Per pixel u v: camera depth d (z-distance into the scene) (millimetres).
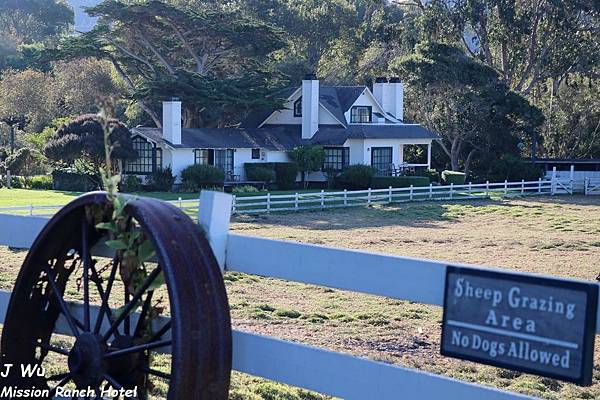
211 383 5020
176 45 71938
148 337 5680
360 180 61656
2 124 75188
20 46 117438
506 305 4379
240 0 94375
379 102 72625
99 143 55406
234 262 5586
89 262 6062
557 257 31203
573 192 63719
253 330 16438
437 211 48781
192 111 67625
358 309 19250
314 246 5250
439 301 4707
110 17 68625
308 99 66438
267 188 62094
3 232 6805
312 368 5109
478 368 13789
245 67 74938
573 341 4160
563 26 78125
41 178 58812
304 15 96312
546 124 77438
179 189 58094
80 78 78625
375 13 98750
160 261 5059
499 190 59500
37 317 6277
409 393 4738
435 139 69750
